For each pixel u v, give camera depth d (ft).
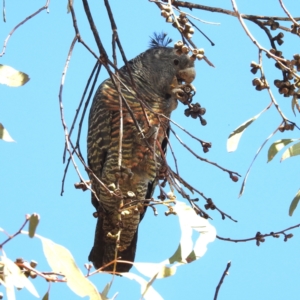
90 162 40.50
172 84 40.29
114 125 38.63
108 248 41.06
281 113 23.44
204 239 23.27
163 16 24.29
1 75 22.98
